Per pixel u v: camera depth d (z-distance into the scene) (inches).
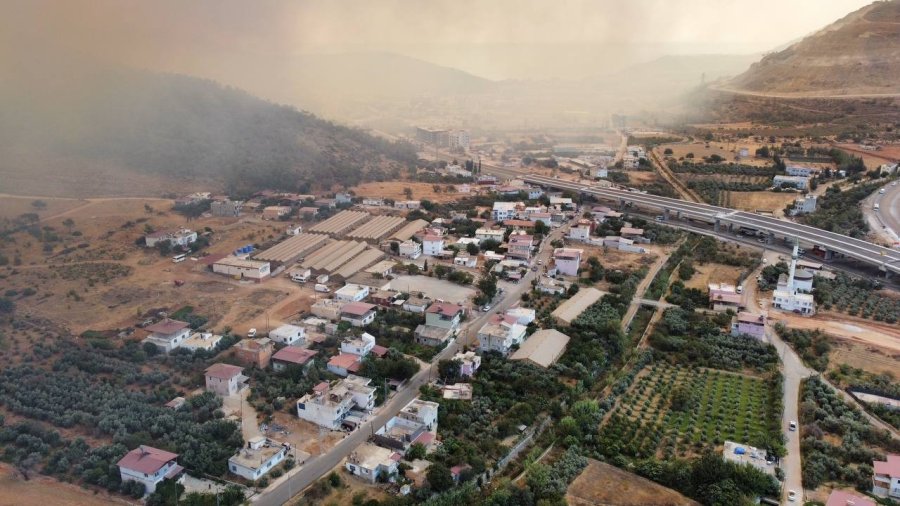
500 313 7003.0
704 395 5629.9
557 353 6264.8
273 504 4259.4
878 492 4286.4
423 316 7076.8
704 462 4362.7
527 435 5034.5
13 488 4451.3
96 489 4466.0
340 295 7480.3
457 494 4271.7
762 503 4237.2
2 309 7022.6
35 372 5846.5
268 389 5575.8
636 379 5920.3
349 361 5984.3
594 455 4781.0
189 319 6934.1
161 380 5762.8
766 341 6540.4
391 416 5305.1
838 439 4909.0
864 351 6264.8
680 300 7549.2
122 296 7573.8
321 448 4891.7
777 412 5216.5
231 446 4815.5
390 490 4402.1
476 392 5625.0
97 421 5132.9
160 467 4436.5
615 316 7047.2
